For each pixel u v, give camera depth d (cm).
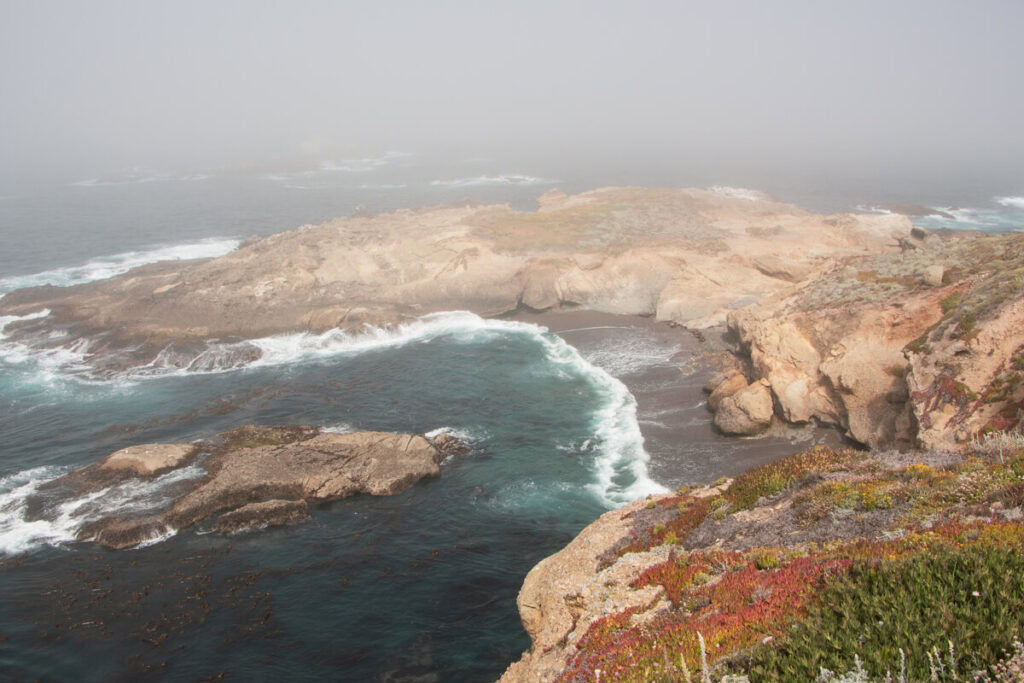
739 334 5066
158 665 2534
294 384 5119
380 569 3075
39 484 3697
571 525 3369
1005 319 3008
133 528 3250
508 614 2786
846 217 8138
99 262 8512
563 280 6612
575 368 5328
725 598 1556
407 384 5094
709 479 3644
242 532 3328
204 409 4706
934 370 3222
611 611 1819
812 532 1864
